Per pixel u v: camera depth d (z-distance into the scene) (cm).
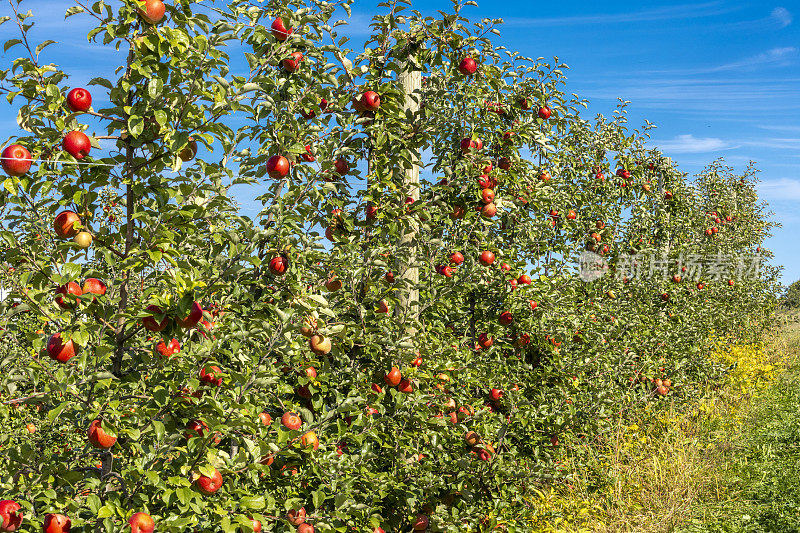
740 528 489
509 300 516
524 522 443
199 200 288
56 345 232
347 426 354
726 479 591
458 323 539
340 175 427
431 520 379
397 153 433
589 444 581
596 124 859
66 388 226
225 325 307
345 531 294
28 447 254
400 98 430
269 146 354
